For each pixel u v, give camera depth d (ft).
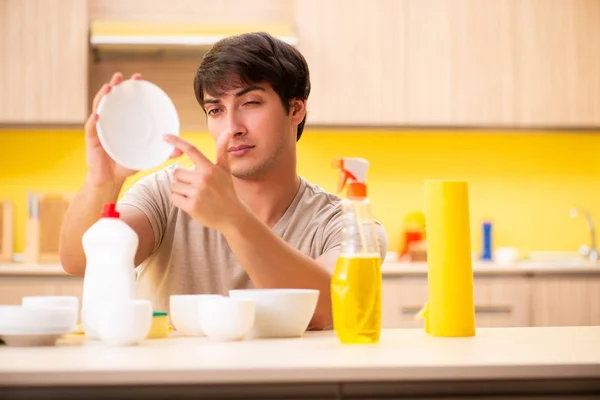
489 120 13.97
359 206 4.45
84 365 3.32
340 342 4.41
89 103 13.88
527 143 15.24
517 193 15.20
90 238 4.69
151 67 14.08
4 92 13.16
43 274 12.18
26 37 13.21
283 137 6.31
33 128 13.38
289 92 6.28
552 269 13.03
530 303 12.98
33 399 3.14
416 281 12.75
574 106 14.10
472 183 15.15
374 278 4.38
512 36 13.99
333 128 13.83
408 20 13.84
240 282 6.42
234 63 5.99
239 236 4.96
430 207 4.80
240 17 13.70
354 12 13.76
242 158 6.19
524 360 3.51
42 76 13.24
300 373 3.25
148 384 3.19
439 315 4.72
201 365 3.30
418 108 13.85
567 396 3.42
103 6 13.46
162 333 4.72
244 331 4.47
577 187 15.30
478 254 14.87
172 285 6.52
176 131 4.91
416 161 15.05
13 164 14.35
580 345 4.21
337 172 14.87
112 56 14.01
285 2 13.79
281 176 6.50
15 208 14.35
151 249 6.48
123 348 4.08
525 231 15.20
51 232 13.53
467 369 3.34
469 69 13.92
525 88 14.02
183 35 13.84
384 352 3.87
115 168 5.42
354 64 13.76
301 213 6.59
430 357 3.64
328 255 5.90
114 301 4.36
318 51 13.71
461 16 13.92
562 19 14.07
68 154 14.46
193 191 4.80
